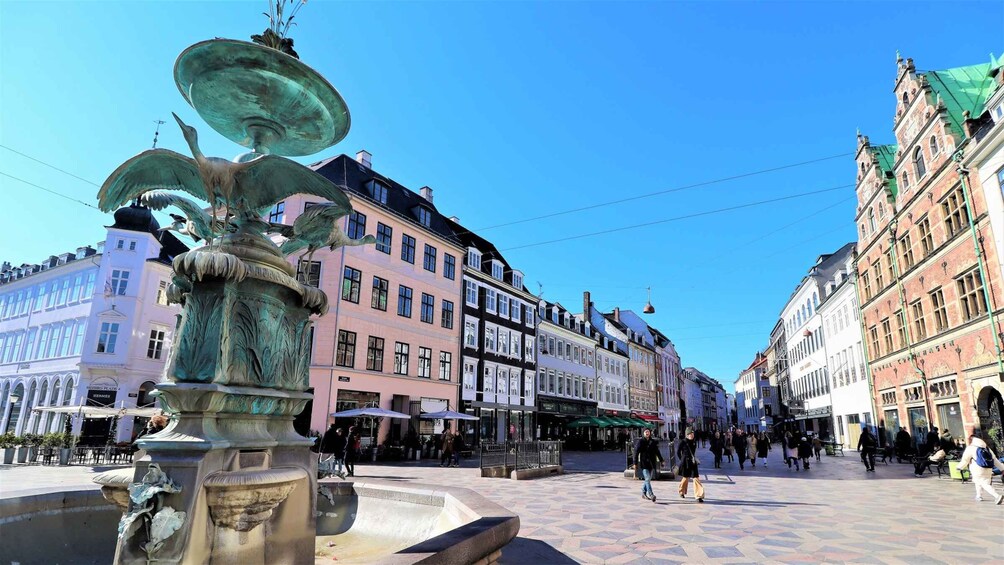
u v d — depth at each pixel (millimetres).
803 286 45406
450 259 34531
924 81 22141
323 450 15836
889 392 27953
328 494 6938
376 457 24781
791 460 21391
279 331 5062
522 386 39375
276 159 4773
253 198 5004
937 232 21469
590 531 8281
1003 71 16547
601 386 52688
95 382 31031
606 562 6422
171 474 3869
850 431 35219
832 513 10070
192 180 5121
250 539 4250
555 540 7629
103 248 35000
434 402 30969
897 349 26453
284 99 5074
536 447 18266
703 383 105312
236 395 4434
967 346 19516
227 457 4199
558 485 14750
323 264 26172
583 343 50031
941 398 21859
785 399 59750
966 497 12414
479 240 40969
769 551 6988
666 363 76250
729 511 10289
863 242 30812
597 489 13883
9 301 42031
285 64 4730
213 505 3957
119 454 20688
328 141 5711
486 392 35562
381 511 6562
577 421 41500
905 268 25141
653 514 9898
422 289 31688
